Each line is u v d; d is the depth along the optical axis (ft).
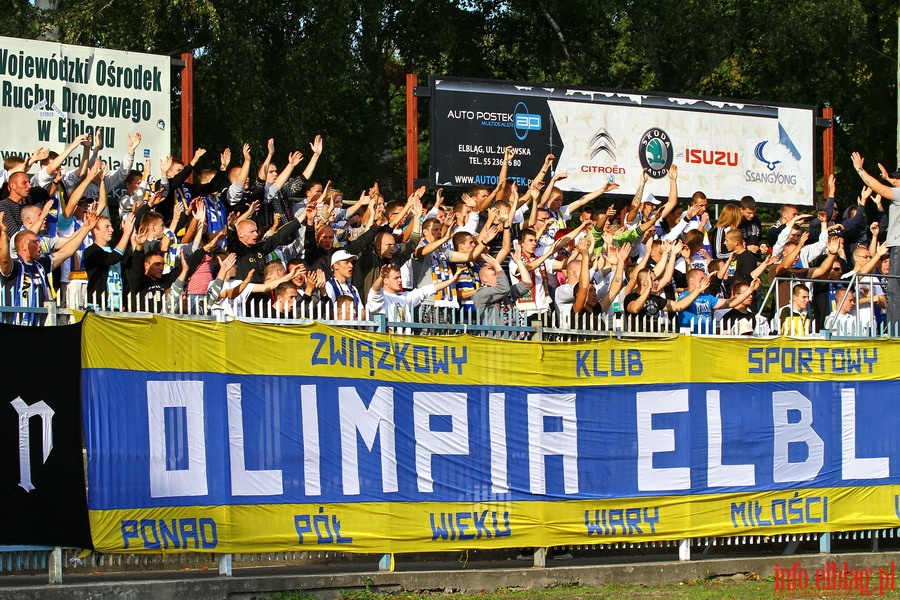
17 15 92.99
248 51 93.71
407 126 72.23
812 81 117.70
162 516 42.32
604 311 54.13
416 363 47.44
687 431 52.08
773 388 53.98
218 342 43.86
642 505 51.08
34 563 40.88
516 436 49.03
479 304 53.31
